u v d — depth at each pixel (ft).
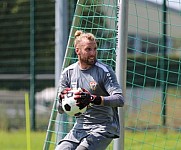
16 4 165.68
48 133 69.87
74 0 129.18
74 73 57.82
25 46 165.27
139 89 145.38
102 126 56.49
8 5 167.02
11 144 127.13
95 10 71.31
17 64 167.94
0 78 168.66
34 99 146.20
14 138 136.87
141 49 153.99
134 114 136.05
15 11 165.78
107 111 56.75
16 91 164.96
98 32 75.72
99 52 71.51
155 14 132.36
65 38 85.66
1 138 137.28
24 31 164.86
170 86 147.13
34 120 146.00
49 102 155.12
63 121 71.56
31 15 146.00
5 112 156.25
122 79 63.77
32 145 119.44
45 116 147.64
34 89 146.30
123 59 63.82
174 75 146.92
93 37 56.65
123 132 63.93
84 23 73.31
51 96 155.84
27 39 165.37
